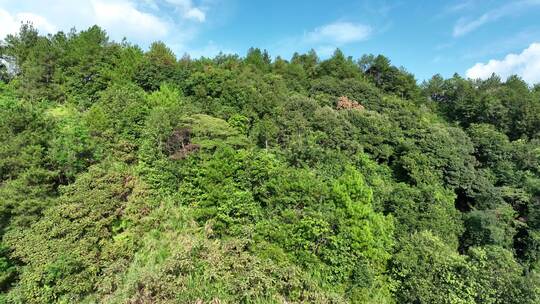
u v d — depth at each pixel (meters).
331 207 27.64
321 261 25.75
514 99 59.56
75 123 34.78
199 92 44.34
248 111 41.34
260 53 73.31
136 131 34.56
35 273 21.91
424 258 27.48
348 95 55.97
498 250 30.16
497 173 45.19
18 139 26.61
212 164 28.28
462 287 26.50
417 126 48.06
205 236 25.62
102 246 24.45
